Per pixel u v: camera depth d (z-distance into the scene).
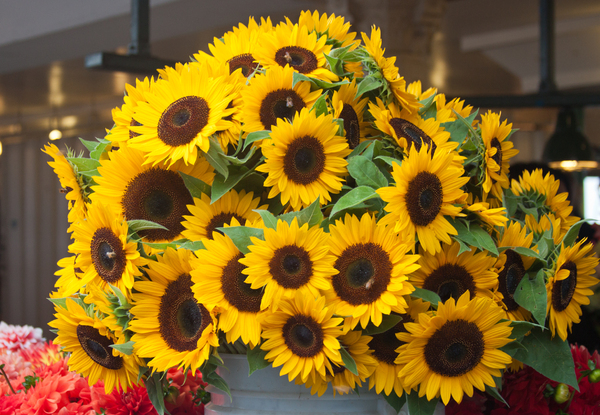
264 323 2.02
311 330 2.01
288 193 2.04
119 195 2.09
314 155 2.06
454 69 16.08
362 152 2.10
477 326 2.03
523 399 2.32
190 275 2.05
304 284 2.01
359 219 2.07
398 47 10.41
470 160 2.11
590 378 2.39
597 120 19.69
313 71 2.12
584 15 12.44
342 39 2.22
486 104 9.31
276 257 2.01
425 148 2.03
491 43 13.48
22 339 2.87
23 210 23.12
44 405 2.29
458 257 2.07
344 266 2.03
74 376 2.36
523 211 2.22
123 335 2.07
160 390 2.11
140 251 2.07
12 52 12.93
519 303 2.09
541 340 2.13
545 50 9.88
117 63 6.82
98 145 2.18
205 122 2.04
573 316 2.14
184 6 10.14
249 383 2.09
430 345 2.03
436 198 2.04
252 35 2.17
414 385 2.04
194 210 2.07
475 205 2.06
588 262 2.15
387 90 2.14
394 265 2.02
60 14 11.11
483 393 2.33
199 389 2.35
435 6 10.35
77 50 12.78
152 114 2.07
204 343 2.02
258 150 2.08
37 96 18.75
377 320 2.00
